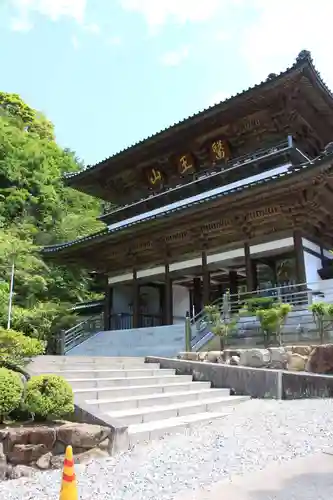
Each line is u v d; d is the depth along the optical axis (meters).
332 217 18.66
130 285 24.28
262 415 8.93
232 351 12.93
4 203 34.75
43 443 6.08
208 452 6.50
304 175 14.85
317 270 18.08
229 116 20.30
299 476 5.15
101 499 4.70
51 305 25.84
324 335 12.40
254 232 18.89
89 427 6.52
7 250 23.14
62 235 36.47
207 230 20.02
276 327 13.09
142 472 5.62
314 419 8.23
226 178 20.28
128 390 9.41
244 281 24.41
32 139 41.94
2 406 6.33
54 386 6.74
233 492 4.68
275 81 17.61
